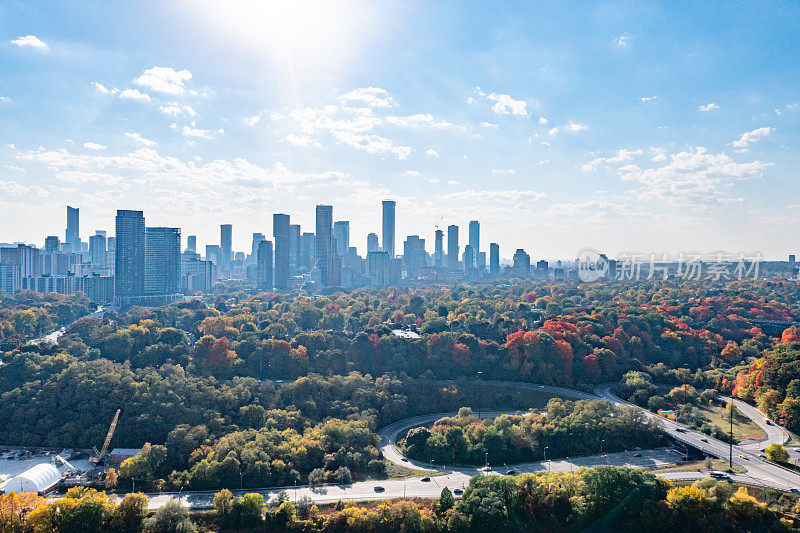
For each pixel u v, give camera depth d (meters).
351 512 146.00
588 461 187.00
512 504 150.50
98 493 156.62
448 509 149.12
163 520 142.38
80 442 196.88
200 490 169.12
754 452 179.88
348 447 192.88
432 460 194.88
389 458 198.88
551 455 193.00
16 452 194.12
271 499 159.50
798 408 199.75
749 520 141.00
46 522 139.00
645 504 145.75
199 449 186.75
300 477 177.00
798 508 140.38
